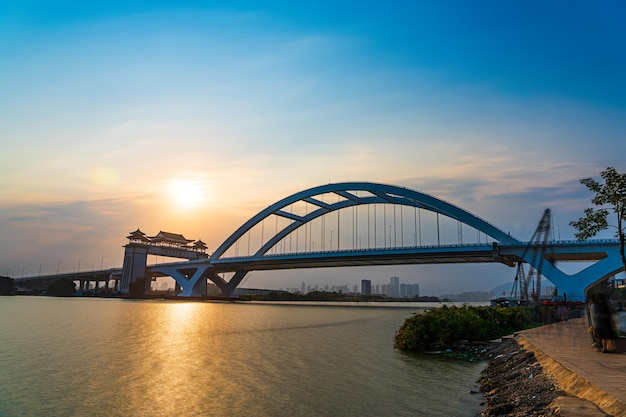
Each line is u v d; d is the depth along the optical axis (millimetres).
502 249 84125
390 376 21531
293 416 14852
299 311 103688
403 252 96500
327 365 24750
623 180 22266
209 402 16594
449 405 16016
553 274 71125
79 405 16297
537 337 26016
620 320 28266
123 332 43781
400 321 67312
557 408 10539
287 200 126250
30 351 30047
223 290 160500
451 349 30766
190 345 33812
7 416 15047
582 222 23328
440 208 94375
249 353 29547
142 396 17531
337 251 109812
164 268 169625
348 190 110312
